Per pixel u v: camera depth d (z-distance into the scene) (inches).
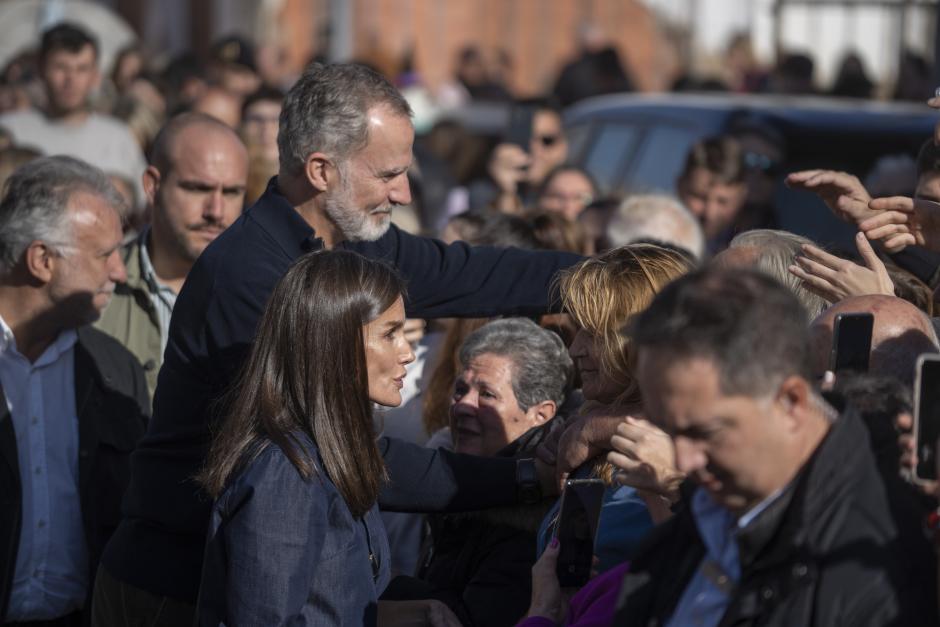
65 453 185.6
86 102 345.1
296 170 159.3
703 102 367.2
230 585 132.7
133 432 189.9
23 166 188.4
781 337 94.2
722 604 102.3
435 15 750.5
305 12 753.6
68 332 187.9
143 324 207.2
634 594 108.1
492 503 153.3
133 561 158.2
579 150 394.9
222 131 207.8
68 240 181.3
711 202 284.7
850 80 506.6
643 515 131.0
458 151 432.8
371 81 158.6
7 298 182.9
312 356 136.1
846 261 138.6
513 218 212.8
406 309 175.2
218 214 205.3
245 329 153.6
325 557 134.3
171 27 727.7
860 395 108.0
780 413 95.7
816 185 158.6
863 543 95.6
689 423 94.8
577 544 131.3
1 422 178.9
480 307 177.9
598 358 138.6
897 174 290.4
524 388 161.3
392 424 195.5
